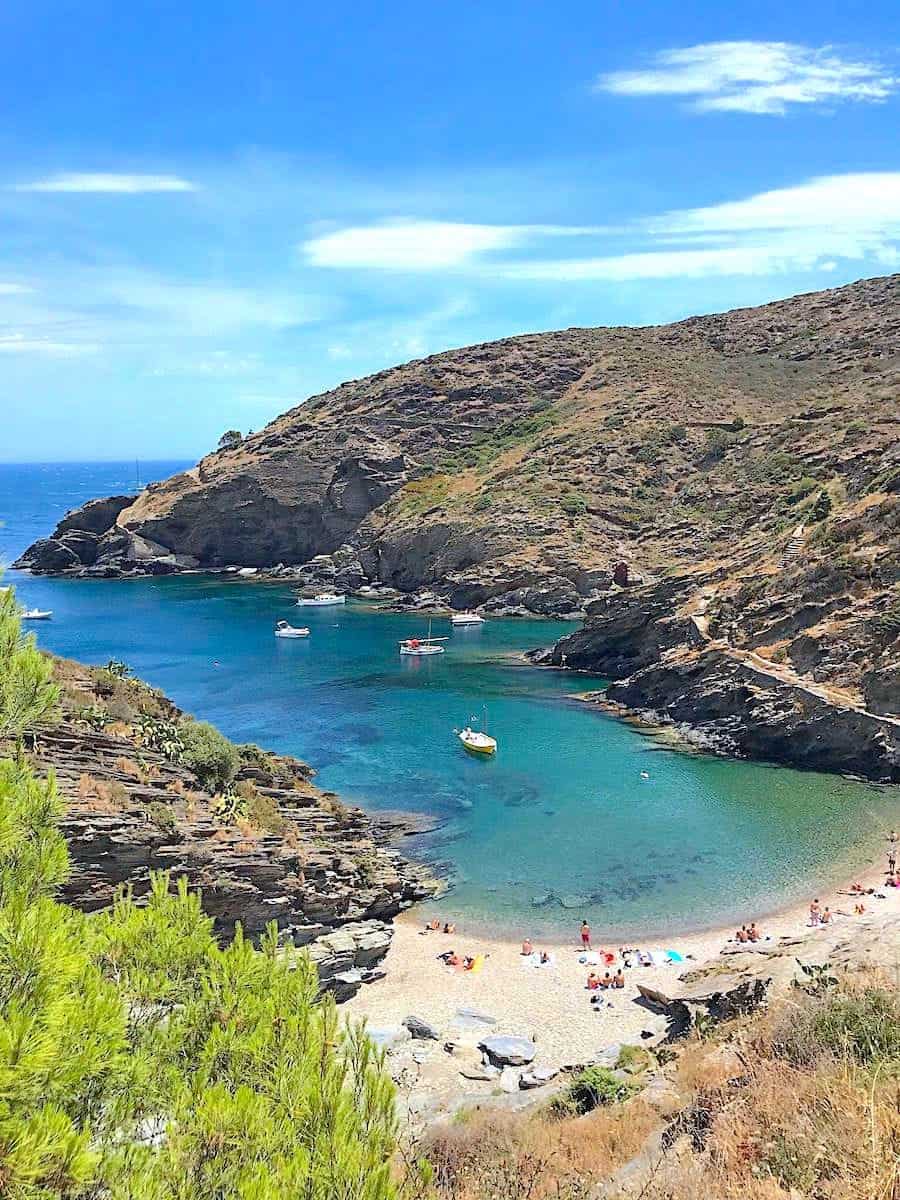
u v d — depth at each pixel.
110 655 89.56
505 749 58.91
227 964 10.20
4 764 10.41
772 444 125.12
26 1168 6.11
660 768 54.72
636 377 163.25
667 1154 11.92
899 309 168.12
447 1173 13.89
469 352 182.12
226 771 37.62
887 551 61.47
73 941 8.16
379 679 79.69
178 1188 7.27
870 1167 8.94
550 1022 27.55
